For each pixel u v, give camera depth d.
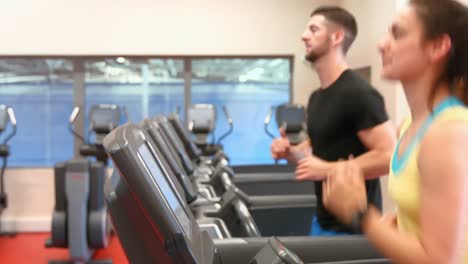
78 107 6.79
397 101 5.34
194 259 1.18
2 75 7.34
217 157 5.08
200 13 7.30
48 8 7.06
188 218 1.53
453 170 1.12
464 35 1.26
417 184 1.27
